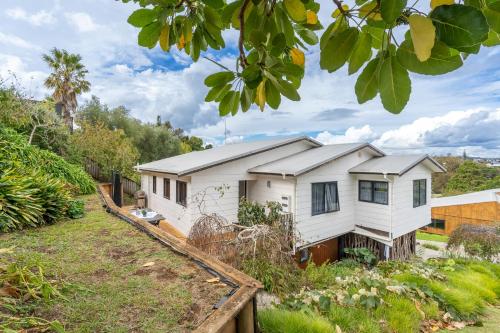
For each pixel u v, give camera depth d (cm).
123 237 352
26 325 152
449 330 329
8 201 378
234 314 171
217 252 413
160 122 2791
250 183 878
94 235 360
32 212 390
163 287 213
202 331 148
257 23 94
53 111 1059
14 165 493
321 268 480
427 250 1155
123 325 161
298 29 108
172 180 859
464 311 369
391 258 820
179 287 213
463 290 429
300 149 1010
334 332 249
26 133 911
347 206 859
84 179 846
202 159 855
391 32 69
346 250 819
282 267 406
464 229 914
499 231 884
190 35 107
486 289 476
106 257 278
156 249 307
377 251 841
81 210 494
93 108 1852
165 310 179
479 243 852
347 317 291
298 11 88
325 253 880
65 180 719
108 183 1130
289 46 99
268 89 98
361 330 278
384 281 394
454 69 63
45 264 249
